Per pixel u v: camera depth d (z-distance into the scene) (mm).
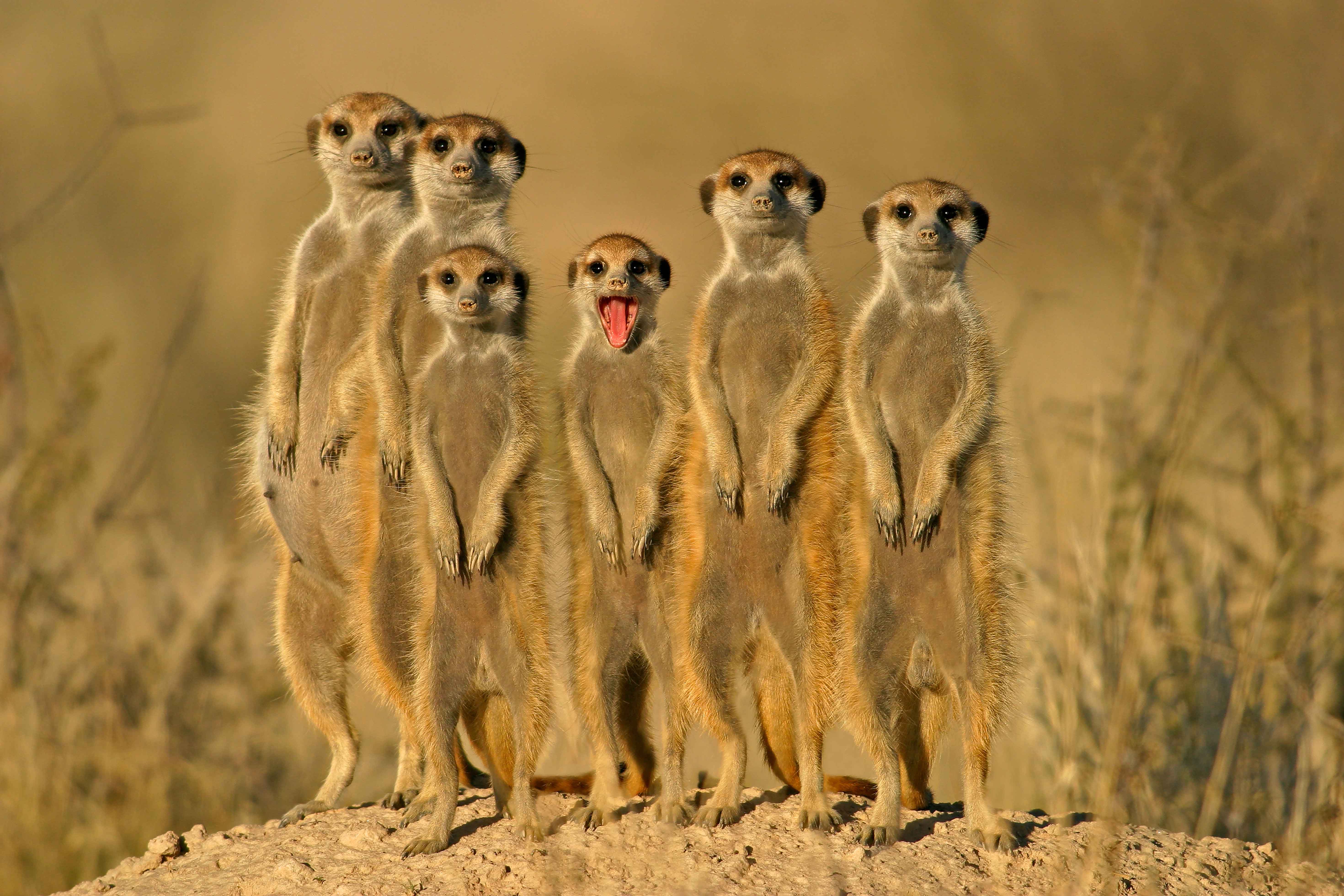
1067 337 20000
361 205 11016
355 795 13617
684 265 27484
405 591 9711
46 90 32969
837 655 8930
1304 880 8406
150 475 19188
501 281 9352
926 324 9305
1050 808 10297
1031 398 16328
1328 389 13914
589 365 9820
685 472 9383
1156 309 17984
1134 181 19141
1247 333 14281
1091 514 12719
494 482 9156
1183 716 11023
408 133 10953
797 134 32688
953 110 30969
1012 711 8875
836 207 29062
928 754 9266
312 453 10516
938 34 32344
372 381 10180
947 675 8852
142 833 12742
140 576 14969
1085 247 24828
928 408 9273
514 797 8844
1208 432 14664
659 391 9766
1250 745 10758
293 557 10547
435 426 9492
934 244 9078
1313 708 9922
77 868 12414
